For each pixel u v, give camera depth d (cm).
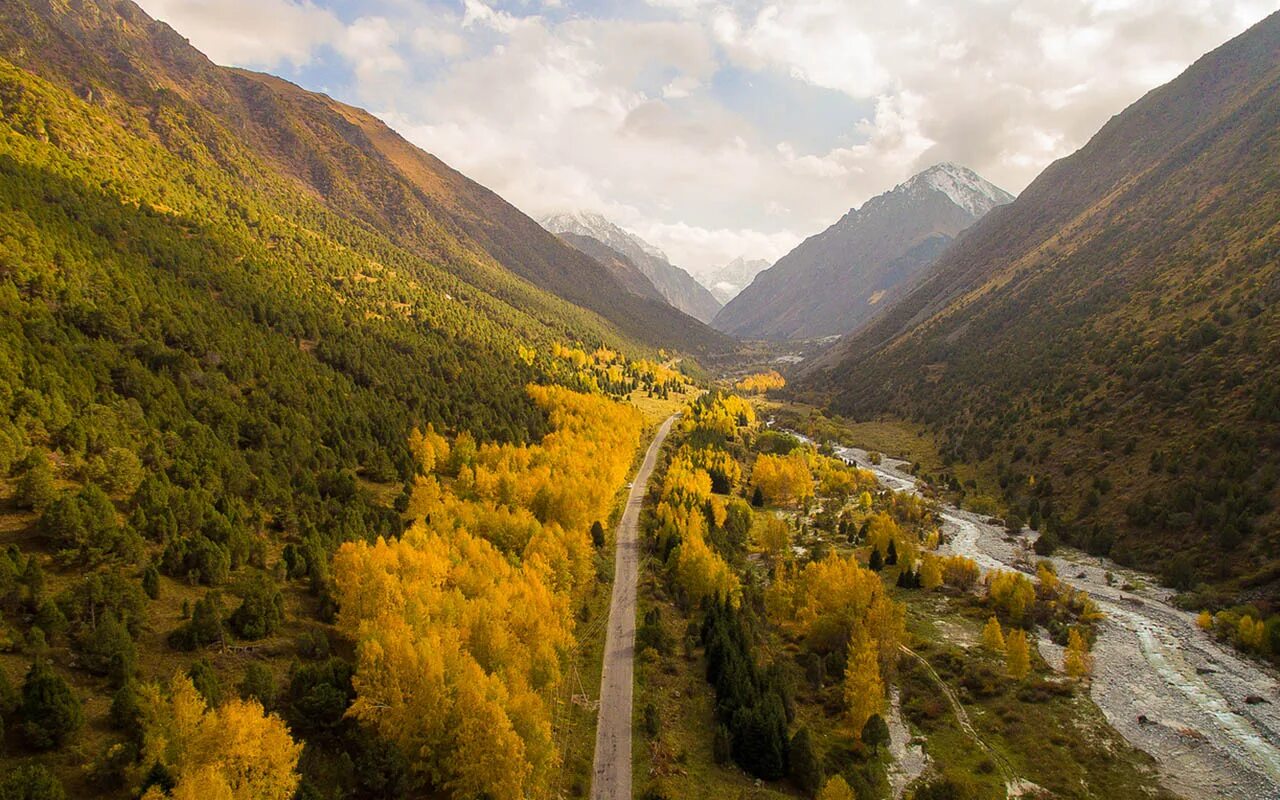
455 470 13838
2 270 11600
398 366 17825
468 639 7100
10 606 5744
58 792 4216
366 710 5797
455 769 5666
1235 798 6931
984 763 7525
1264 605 10125
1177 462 14238
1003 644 9731
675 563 11731
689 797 6625
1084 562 13438
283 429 11381
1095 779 7256
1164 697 8738
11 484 7475
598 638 9719
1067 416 19512
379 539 8112
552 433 17400
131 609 6256
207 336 13450
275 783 4762
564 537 10594
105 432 8606
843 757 7662
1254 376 15212
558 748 7156
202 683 5431
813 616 10244
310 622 7500
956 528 16425
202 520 8138
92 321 11519
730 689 8169
